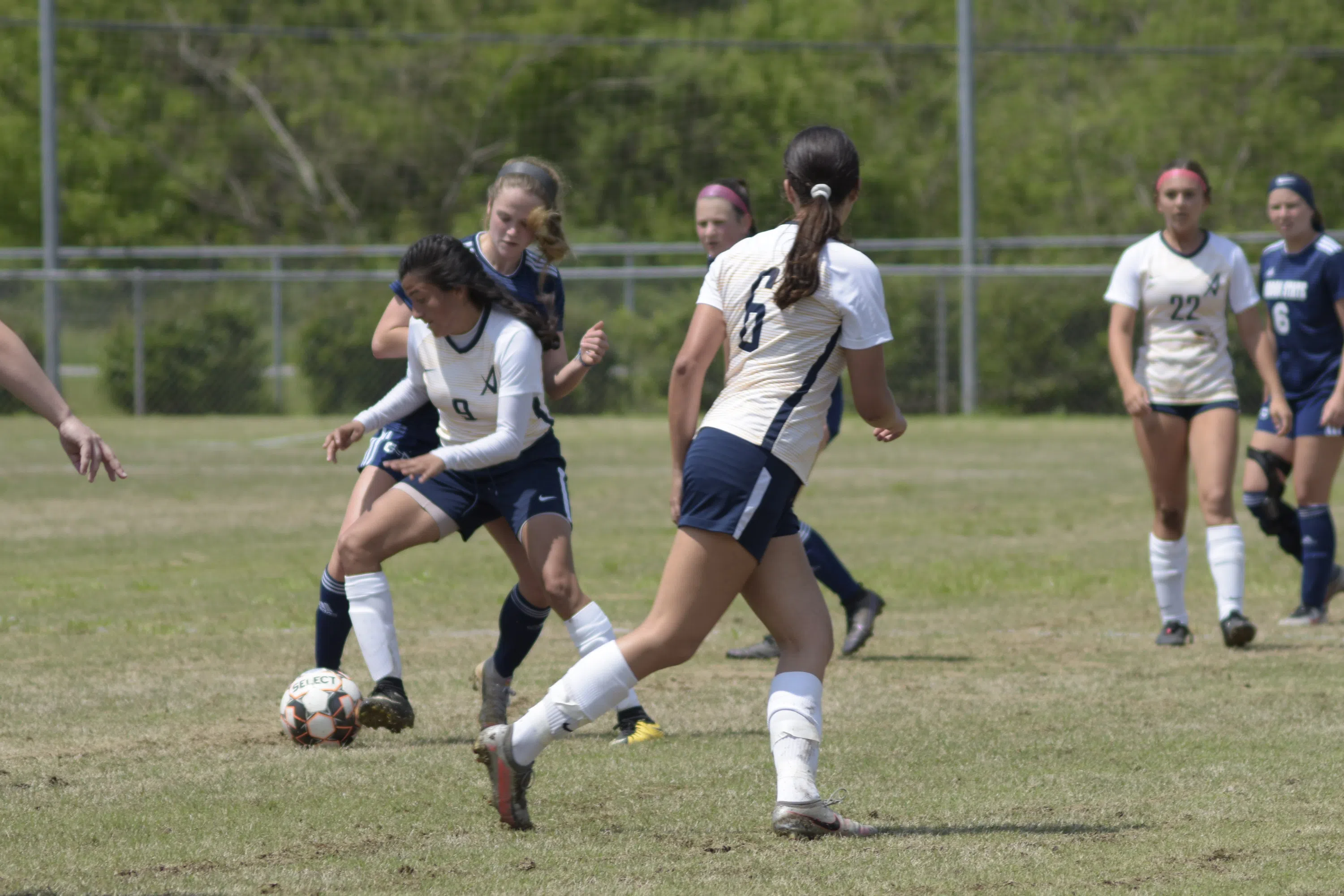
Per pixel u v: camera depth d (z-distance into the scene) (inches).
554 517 794.2
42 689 971.9
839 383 653.3
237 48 5378.9
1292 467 1299.2
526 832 639.8
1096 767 756.0
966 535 1866.4
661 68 5324.8
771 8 5521.7
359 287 4111.7
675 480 632.4
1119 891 550.6
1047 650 1127.0
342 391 4060.0
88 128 5226.4
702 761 776.3
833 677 1023.0
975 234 3887.8
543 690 978.7
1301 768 747.4
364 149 5364.2
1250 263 4736.7
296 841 626.5
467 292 752.3
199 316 4050.2
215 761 777.6
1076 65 5654.5
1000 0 5748.0
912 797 701.9
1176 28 5467.5
